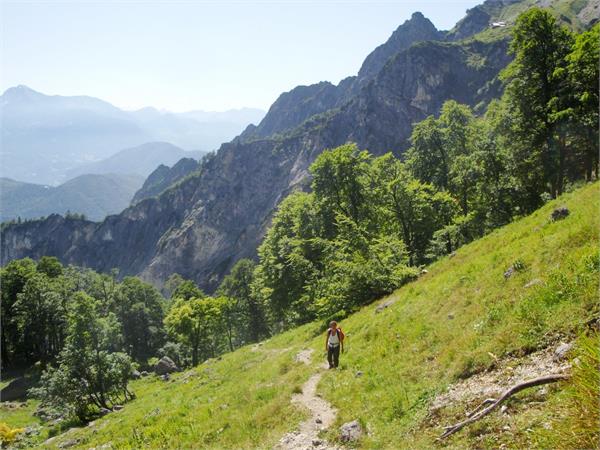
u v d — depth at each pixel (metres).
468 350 12.13
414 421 10.45
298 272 44.50
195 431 16.44
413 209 43.22
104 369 38.97
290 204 54.81
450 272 20.91
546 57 36.41
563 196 22.84
